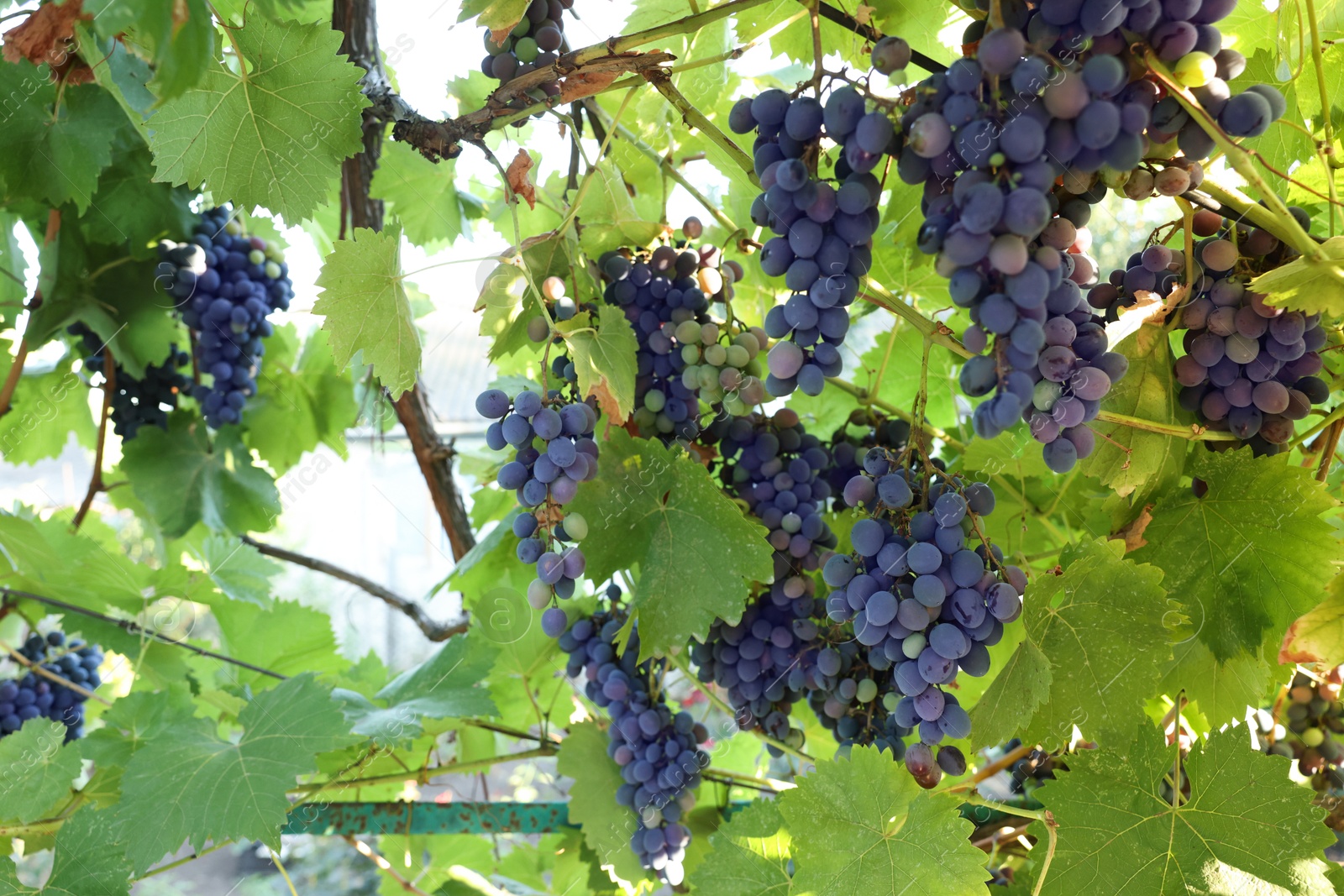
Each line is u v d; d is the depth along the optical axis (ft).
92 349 3.54
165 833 2.73
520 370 3.48
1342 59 2.55
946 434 3.09
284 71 2.45
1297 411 2.29
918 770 2.23
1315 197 2.63
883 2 2.53
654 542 2.53
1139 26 1.84
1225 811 2.27
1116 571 2.22
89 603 3.50
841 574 2.19
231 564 3.82
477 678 3.23
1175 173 2.03
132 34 2.43
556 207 3.04
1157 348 2.28
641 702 2.74
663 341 2.62
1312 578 2.29
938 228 1.87
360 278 2.40
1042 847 2.31
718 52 3.05
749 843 2.52
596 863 3.15
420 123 2.51
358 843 3.31
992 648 2.94
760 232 3.13
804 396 3.23
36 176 2.96
